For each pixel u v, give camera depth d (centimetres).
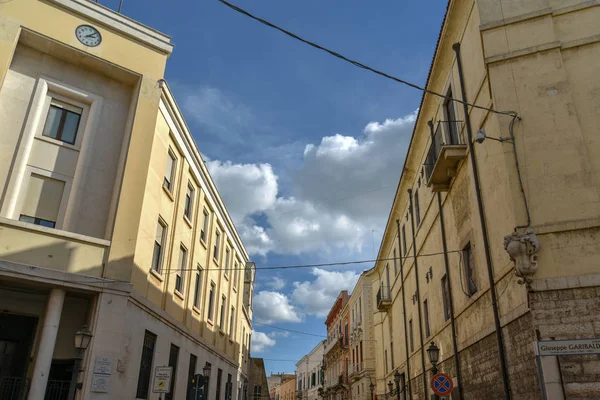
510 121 978
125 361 1347
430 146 1719
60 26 1493
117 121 1577
